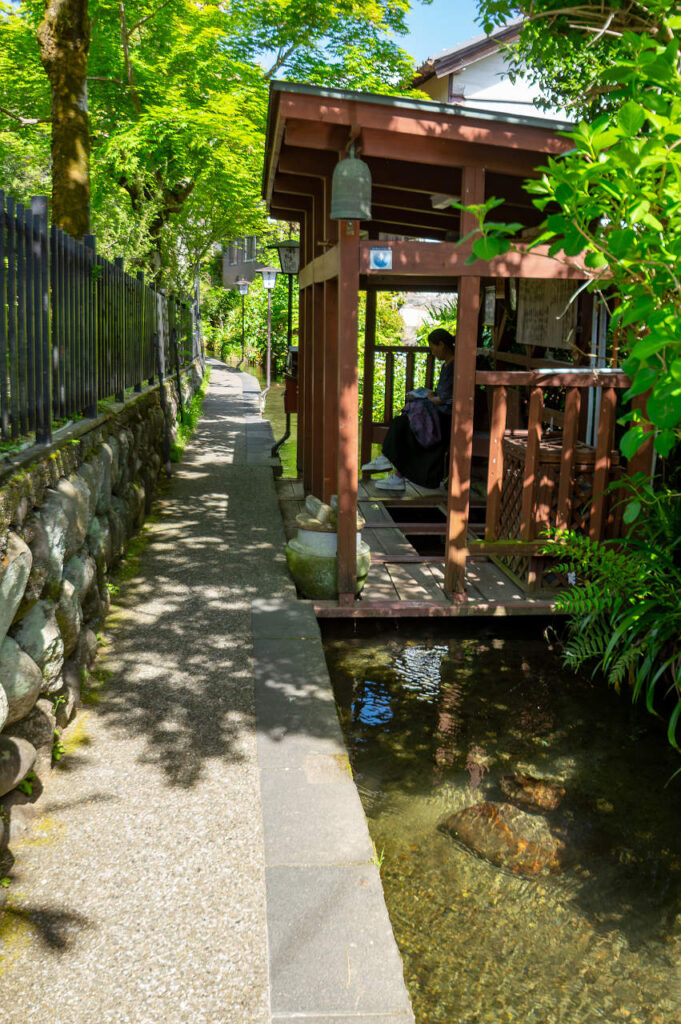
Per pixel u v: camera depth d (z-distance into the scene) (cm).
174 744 374
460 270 516
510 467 618
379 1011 233
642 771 396
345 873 291
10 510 309
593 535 548
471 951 281
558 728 434
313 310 779
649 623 448
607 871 323
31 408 390
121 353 691
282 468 1055
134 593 568
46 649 348
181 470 1021
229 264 4128
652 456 541
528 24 615
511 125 493
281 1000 236
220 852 300
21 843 302
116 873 288
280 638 496
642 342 262
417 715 444
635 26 454
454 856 328
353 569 553
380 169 590
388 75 1457
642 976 273
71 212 756
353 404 539
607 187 278
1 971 244
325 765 361
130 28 1273
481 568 633
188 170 1366
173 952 253
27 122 1048
